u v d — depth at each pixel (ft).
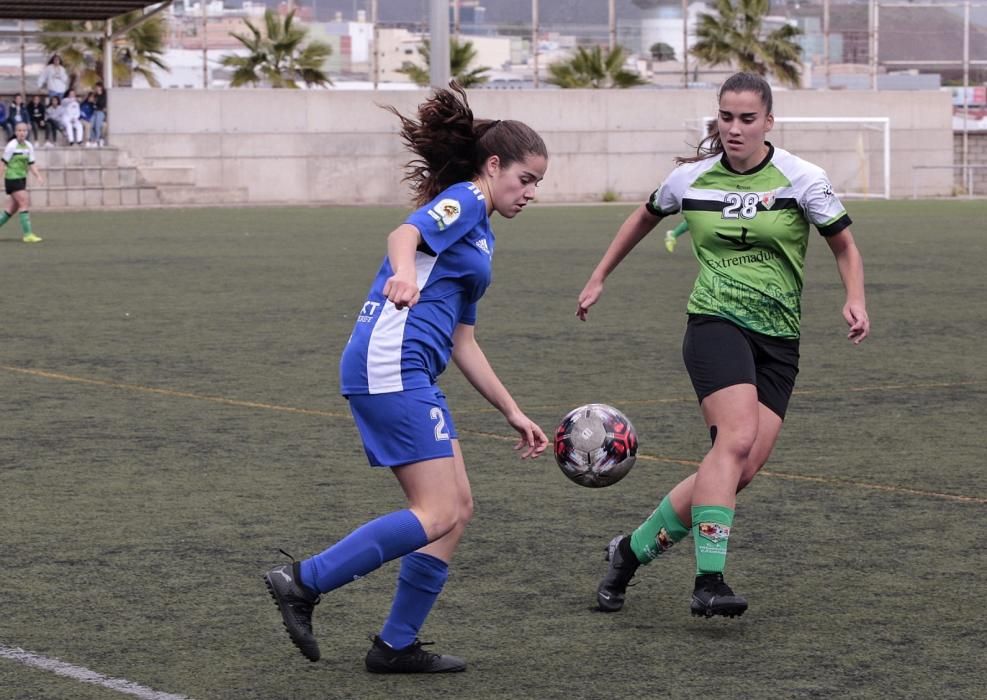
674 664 42.01
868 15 443.73
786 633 44.93
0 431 78.23
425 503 40.32
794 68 440.04
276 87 399.65
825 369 101.65
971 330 122.83
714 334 46.91
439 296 40.57
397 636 41.09
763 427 47.37
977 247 217.77
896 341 116.26
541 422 81.30
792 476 67.56
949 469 69.05
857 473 68.23
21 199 228.22
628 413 83.92
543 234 251.39
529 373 98.68
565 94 394.73
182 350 109.91
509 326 124.16
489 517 59.62
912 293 152.46
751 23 430.20
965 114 428.56
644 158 401.90
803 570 51.98
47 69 355.36
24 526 57.93
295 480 66.39
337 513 60.23
